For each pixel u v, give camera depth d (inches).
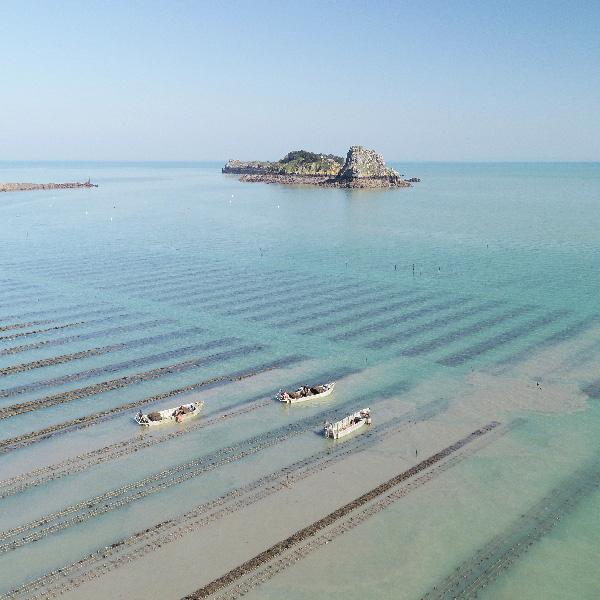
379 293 3909.9
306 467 1878.7
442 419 2186.3
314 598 1349.7
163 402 2337.6
